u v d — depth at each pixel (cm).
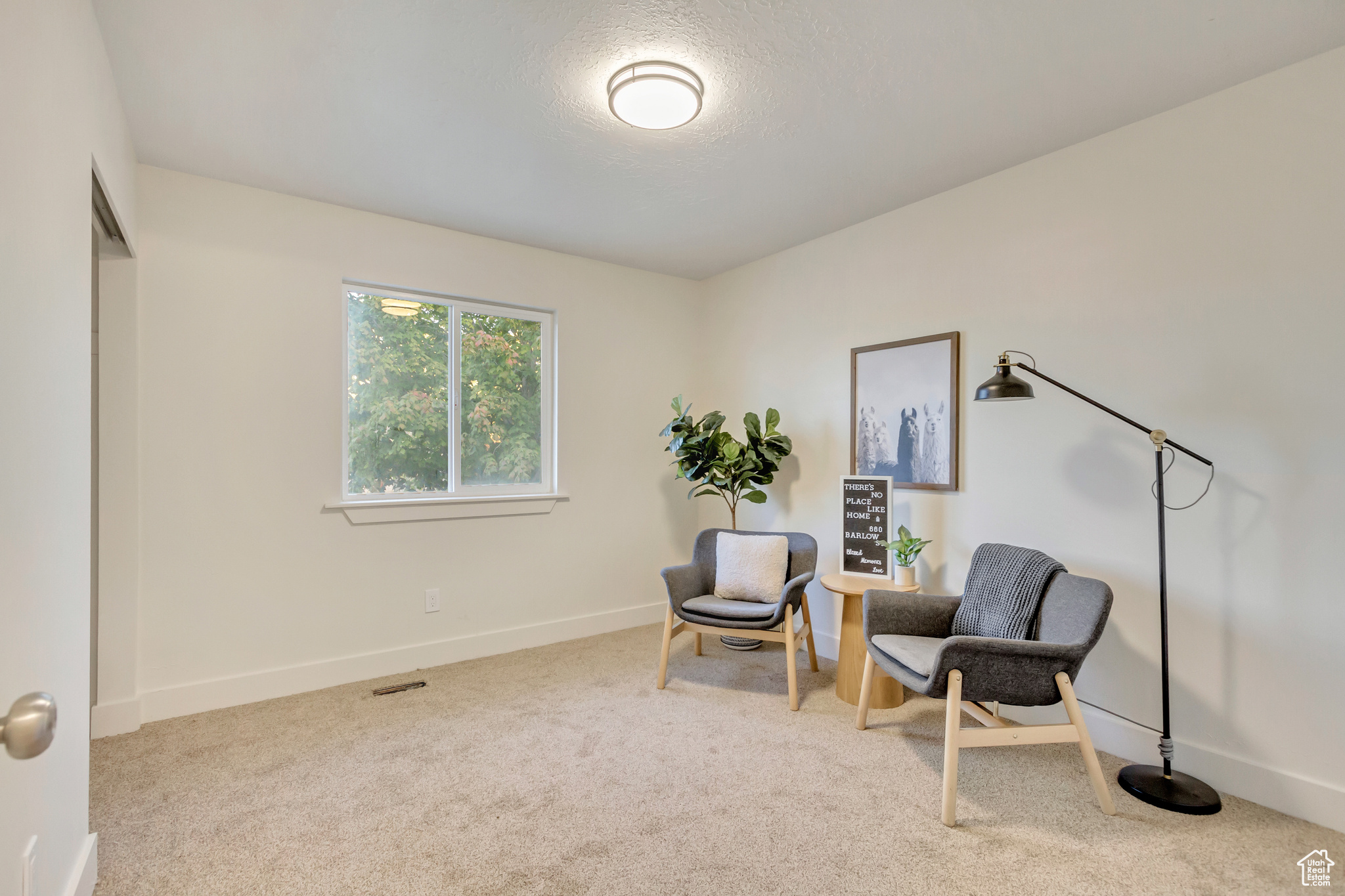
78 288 149
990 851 173
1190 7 166
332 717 258
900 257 306
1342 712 183
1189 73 197
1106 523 234
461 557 334
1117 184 231
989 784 208
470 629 337
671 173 265
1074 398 243
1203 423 210
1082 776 213
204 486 266
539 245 358
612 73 195
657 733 244
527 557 358
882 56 187
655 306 414
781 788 205
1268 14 169
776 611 275
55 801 131
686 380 427
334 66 191
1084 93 208
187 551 262
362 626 304
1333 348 186
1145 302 224
